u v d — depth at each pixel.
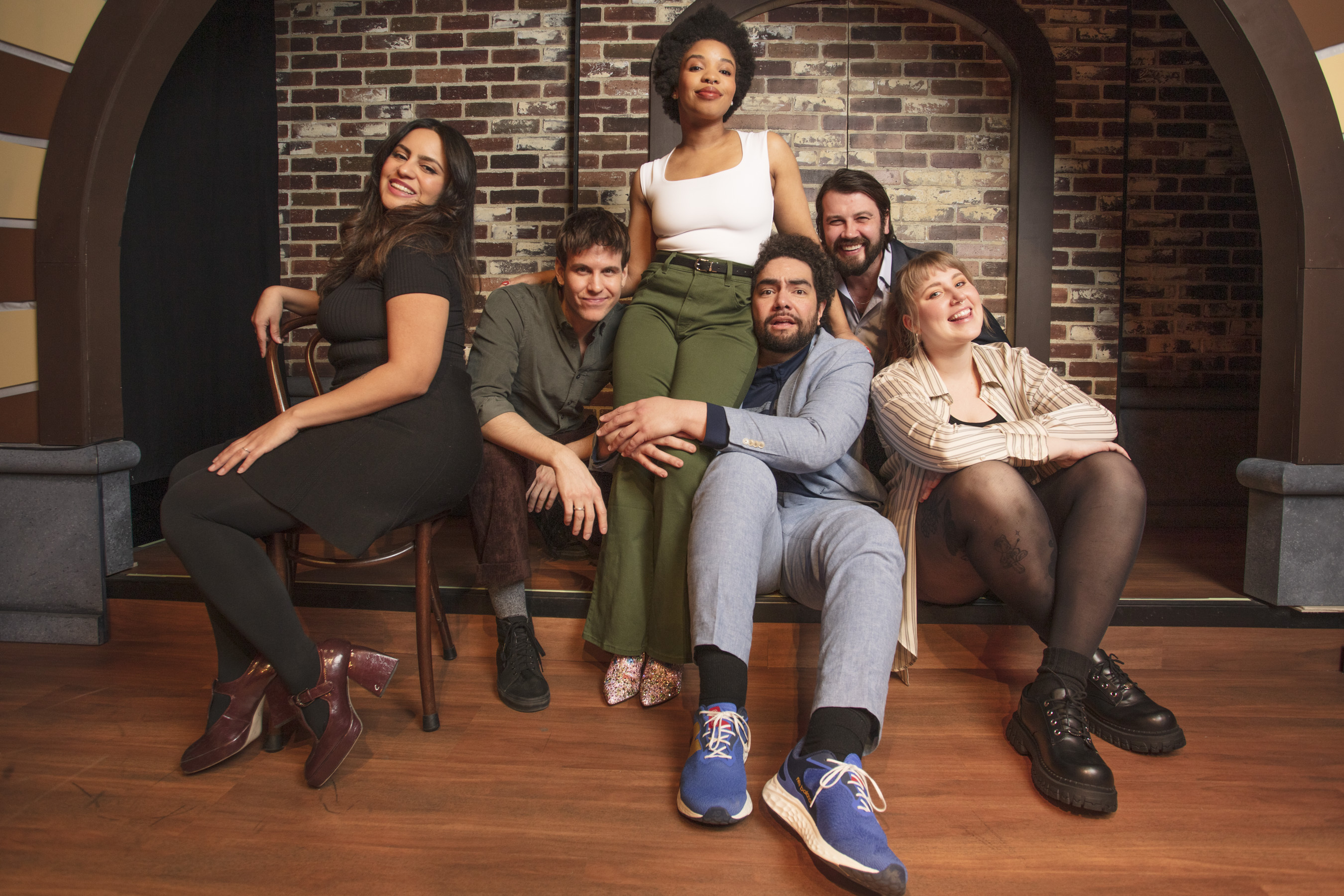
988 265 3.36
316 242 3.47
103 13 1.95
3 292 1.95
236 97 3.12
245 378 3.17
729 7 3.17
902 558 1.48
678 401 1.57
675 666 1.67
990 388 1.76
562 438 2.01
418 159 1.57
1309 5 1.86
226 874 1.14
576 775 1.42
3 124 1.93
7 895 1.08
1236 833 1.26
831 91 3.30
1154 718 1.50
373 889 1.11
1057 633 1.48
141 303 2.58
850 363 1.69
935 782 1.42
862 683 1.32
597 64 3.16
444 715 1.64
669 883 1.14
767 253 1.72
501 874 1.15
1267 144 1.93
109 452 2.00
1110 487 1.53
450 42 3.37
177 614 2.01
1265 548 1.93
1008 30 3.20
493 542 1.74
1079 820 1.30
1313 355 1.87
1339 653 1.90
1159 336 3.42
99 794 1.34
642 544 1.67
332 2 3.39
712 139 1.96
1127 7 3.22
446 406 1.49
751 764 1.47
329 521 1.35
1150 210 3.39
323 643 1.41
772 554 1.65
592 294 1.74
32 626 2.02
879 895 1.10
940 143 3.32
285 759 1.48
